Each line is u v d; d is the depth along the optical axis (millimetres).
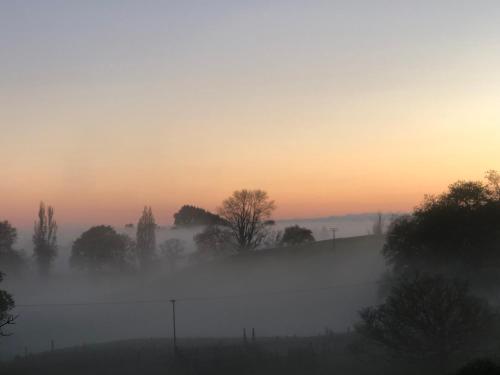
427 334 33750
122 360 46531
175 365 43156
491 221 55281
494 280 52406
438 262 55219
